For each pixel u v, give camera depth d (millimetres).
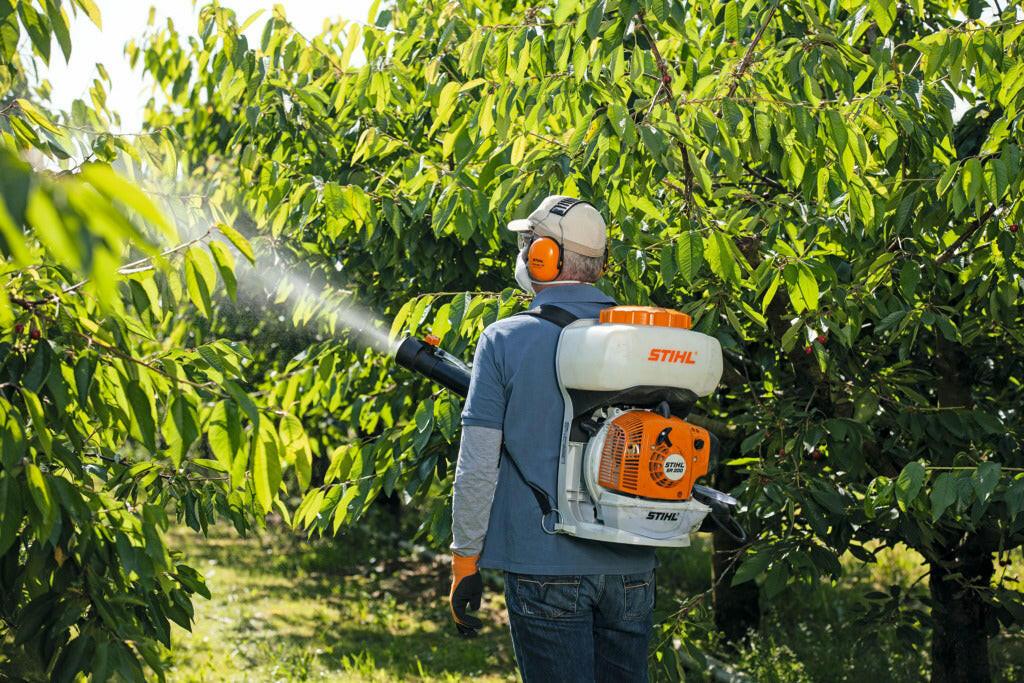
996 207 3229
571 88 3211
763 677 6262
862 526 4387
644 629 2484
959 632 4895
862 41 4629
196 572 3059
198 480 3451
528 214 3281
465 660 7180
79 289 2309
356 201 3666
